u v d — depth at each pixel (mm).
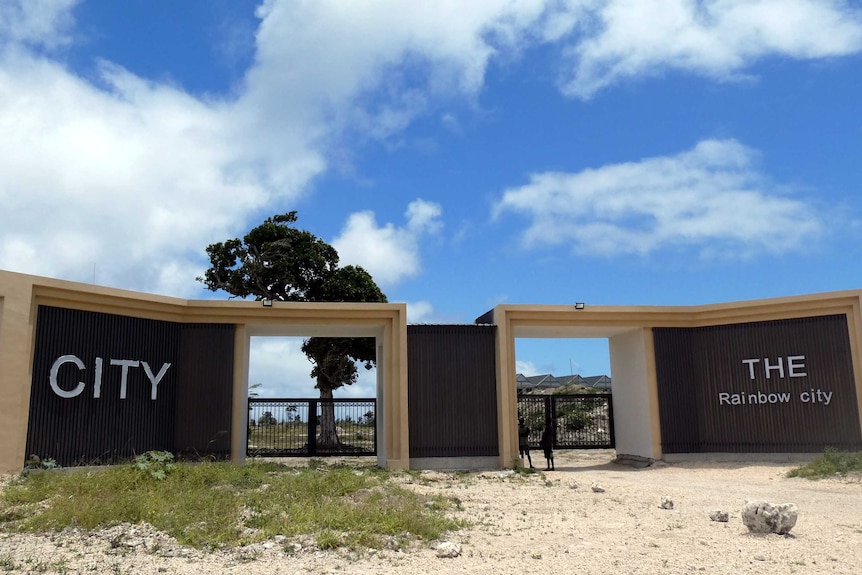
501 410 20750
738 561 8484
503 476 18156
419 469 20297
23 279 15883
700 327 22297
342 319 20781
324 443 24172
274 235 37312
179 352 19438
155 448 18359
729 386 21578
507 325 21328
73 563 8172
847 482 15883
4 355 15344
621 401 23781
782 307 21047
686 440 21625
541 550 9250
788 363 20766
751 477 17781
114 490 11852
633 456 22672
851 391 19875
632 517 11750
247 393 20812
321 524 10180
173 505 10820
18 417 15375
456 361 21156
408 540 9555
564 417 25297
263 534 9523
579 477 18125
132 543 9016
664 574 7938
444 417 20766
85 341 17156
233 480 13273
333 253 38438
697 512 12156
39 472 14547
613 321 22078
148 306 18625
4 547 8805
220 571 8016
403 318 20875
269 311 20250
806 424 20328
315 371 37469
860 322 19953
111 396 17500
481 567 8305
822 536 9883
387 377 20828
